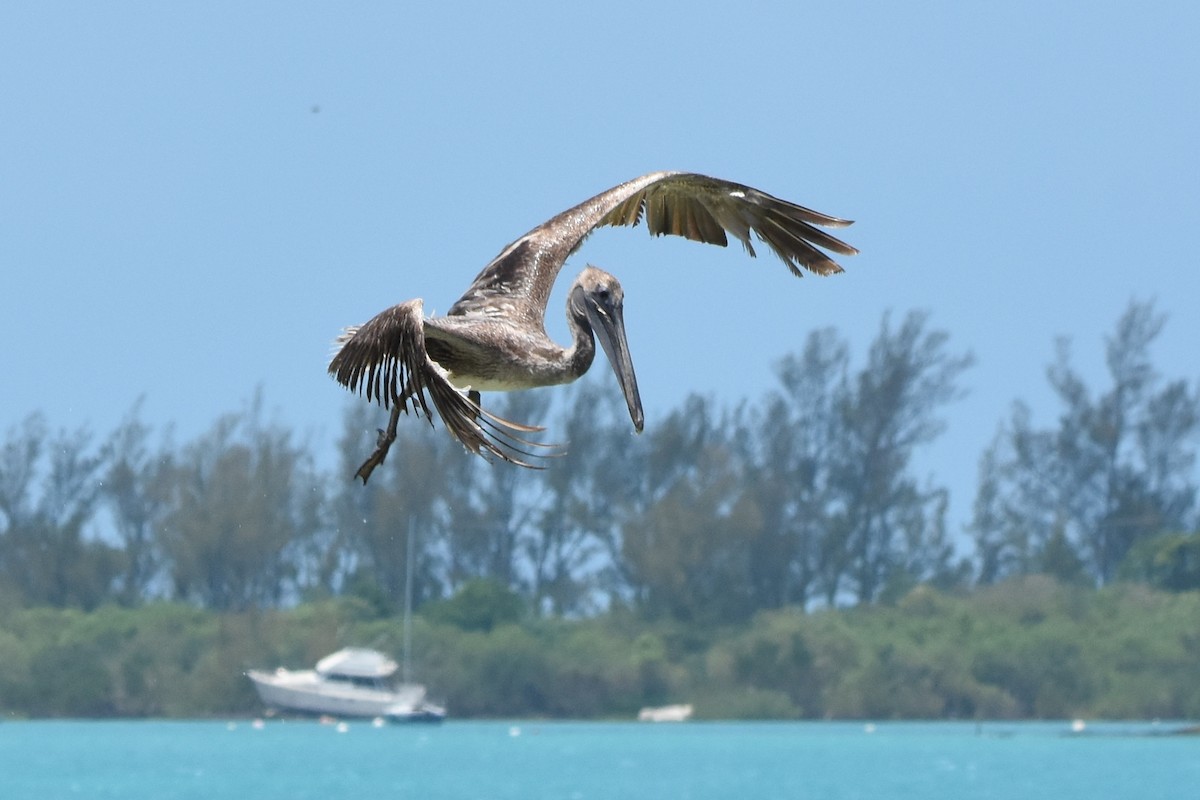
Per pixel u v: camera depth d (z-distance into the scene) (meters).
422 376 6.33
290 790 38.12
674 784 39.22
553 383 7.76
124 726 55.28
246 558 54.19
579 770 43.00
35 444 54.44
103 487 55.12
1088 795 36.31
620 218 8.55
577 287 8.03
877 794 36.88
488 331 7.54
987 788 37.97
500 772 42.53
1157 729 52.91
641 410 7.79
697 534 57.44
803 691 54.66
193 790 38.16
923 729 53.78
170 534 54.22
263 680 53.53
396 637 54.88
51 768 44.03
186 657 53.16
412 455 57.03
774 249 8.66
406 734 54.19
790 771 42.38
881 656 54.31
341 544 56.19
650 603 57.50
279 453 55.03
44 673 52.06
